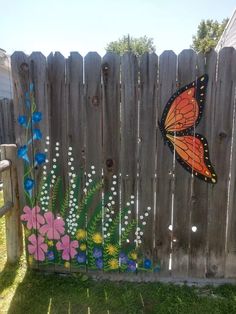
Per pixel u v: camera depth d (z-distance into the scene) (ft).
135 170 8.43
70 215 8.92
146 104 8.07
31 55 8.25
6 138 24.41
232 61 7.68
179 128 8.10
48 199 8.93
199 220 8.55
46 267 9.33
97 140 8.41
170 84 7.91
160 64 7.85
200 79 7.81
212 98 7.89
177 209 8.54
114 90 8.09
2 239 11.46
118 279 9.03
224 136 8.05
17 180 9.28
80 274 9.14
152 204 8.57
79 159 8.59
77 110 8.34
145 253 8.84
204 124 8.03
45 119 8.52
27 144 8.75
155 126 8.16
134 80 7.99
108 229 8.84
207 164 8.21
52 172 8.77
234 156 8.14
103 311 7.63
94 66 8.05
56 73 8.24
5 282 8.80
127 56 7.91
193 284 8.76
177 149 8.20
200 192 8.39
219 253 8.68
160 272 8.91
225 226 8.54
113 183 8.57
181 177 8.36
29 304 7.88
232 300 7.97
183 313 7.48
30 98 8.46
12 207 9.34
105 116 8.26
